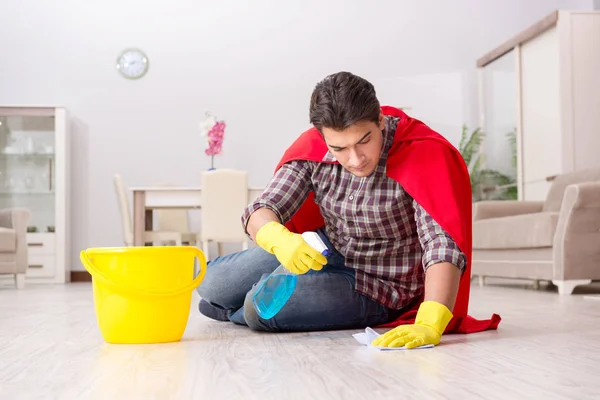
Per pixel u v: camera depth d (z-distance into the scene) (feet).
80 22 21.74
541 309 8.95
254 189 17.10
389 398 3.23
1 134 20.61
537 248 13.66
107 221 21.56
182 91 21.84
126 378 3.90
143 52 21.79
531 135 19.38
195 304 10.46
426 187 5.32
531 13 22.20
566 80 17.76
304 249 4.95
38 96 21.59
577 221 12.48
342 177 5.72
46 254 20.31
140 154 21.70
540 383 3.58
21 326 7.25
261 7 22.07
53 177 20.70
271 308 5.78
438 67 22.18
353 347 5.06
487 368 4.06
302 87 22.08
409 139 5.54
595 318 7.51
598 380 3.66
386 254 5.94
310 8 22.16
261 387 3.57
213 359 4.60
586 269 12.52
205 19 21.95
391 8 22.22
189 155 21.77
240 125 21.93
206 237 16.76
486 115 21.86
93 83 21.70
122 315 5.41
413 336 4.91
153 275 5.39
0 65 21.52
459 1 22.25
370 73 22.18
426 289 5.15
